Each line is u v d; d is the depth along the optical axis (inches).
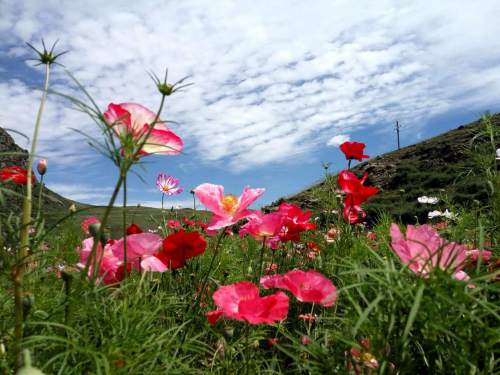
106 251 15.2
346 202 24.4
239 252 33.1
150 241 15.2
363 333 11.7
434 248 11.4
